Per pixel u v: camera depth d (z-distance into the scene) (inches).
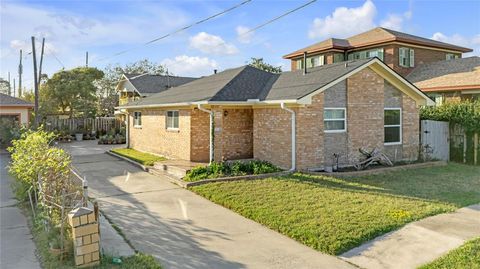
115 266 214.5
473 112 598.2
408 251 239.3
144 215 328.5
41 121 1096.8
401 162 567.8
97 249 216.4
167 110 667.4
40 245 248.4
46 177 322.7
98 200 381.1
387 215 304.2
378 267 219.8
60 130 1150.3
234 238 270.2
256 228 292.5
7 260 228.5
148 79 1286.9
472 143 605.9
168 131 665.0
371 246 249.6
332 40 1171.3
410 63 1036.5
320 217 300.7
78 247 211.2
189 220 313.6
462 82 774.5
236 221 310.5
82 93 1438.2
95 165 624.1
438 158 627.8
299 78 576.4
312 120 494.9
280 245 256.7
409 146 592.1
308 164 492.7
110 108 1674.5
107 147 948.0
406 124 587.8
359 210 318.3
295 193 379.2
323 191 388.5
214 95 537.0
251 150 615.5
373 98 550.6
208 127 600.7
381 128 560.1
